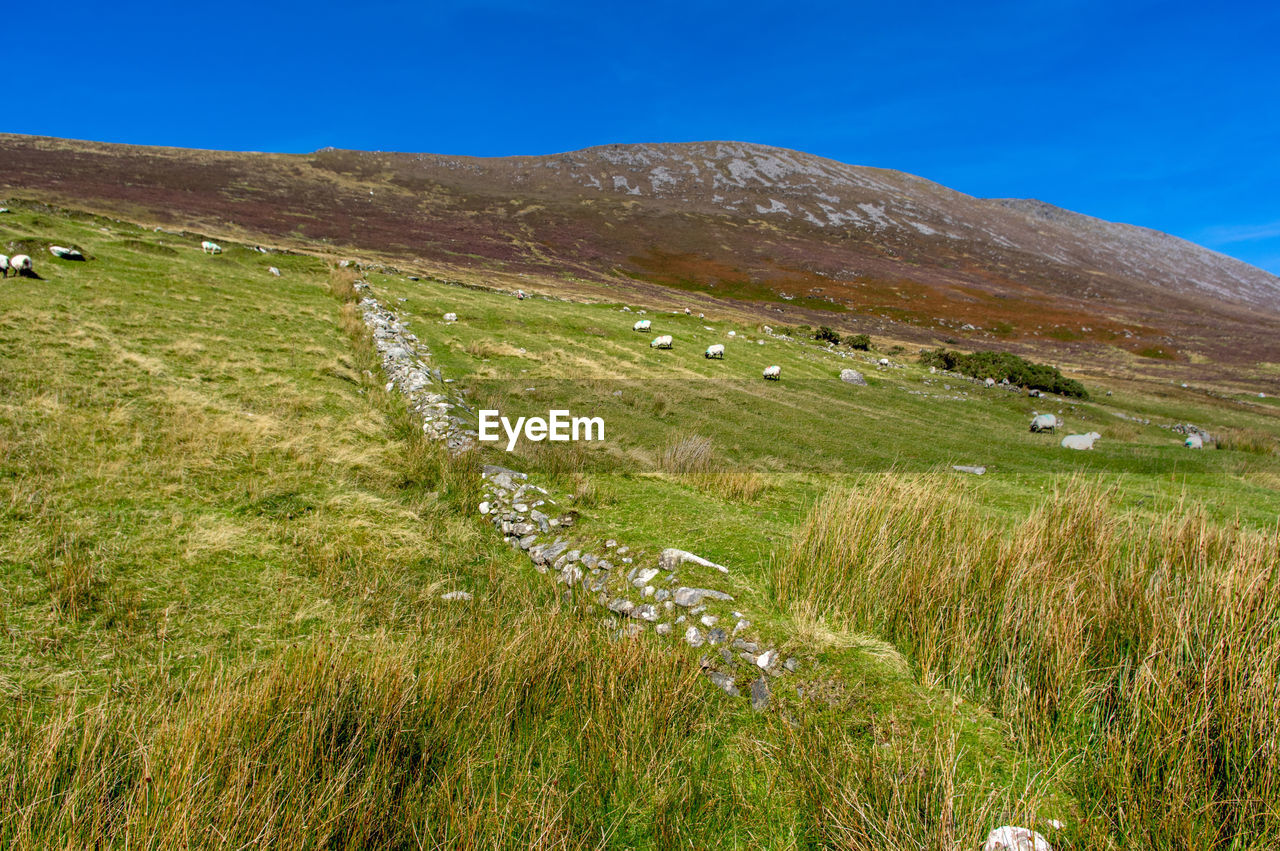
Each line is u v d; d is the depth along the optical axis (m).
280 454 6.86
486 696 3.21
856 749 2.86
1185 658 3.03
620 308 26.86
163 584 4.25
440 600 4.59
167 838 2.13
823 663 3.48
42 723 2.86
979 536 4.86
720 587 4.34
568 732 3.15
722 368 17.89
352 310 15.25
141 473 5.77
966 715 3.05
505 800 2.63
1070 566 4.39
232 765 2.48
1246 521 6.67
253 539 5.07
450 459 7.45
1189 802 2.33
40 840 2.22
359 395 9.92
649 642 3.85
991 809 2.42
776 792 2.76
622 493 6.93
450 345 15.39
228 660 3.55
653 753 2.85
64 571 4.10
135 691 3.19
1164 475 9.88
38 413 6.50
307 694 2.95
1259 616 3.17
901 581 4.14
